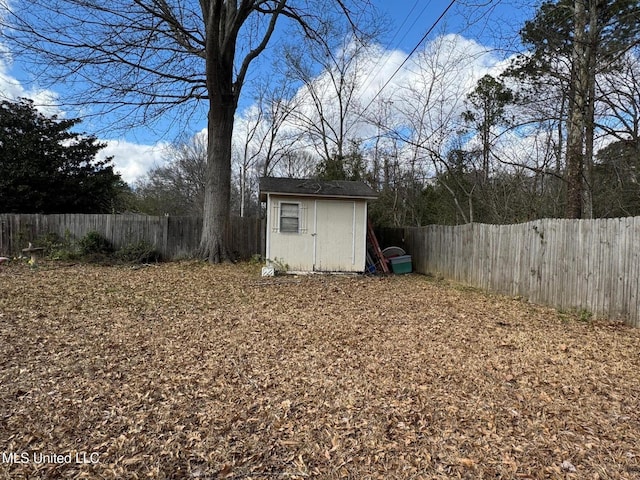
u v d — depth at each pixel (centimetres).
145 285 826
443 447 256
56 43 1014
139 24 1080
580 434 270
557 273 694
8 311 571
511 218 1255
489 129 1342
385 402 316
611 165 909
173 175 3747
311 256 1110
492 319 603
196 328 524
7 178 1438
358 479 225
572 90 789
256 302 698
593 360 416
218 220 1248
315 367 391
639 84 755
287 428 277
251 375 370
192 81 1248
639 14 661
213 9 1038
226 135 1248
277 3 1227
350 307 673
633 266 559
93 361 398
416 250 1309
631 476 225
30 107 1572
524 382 357
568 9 816
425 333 516
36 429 270
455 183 1521
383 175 2114
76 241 1270
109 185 1716
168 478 223
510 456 246
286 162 3266
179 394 328
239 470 232
